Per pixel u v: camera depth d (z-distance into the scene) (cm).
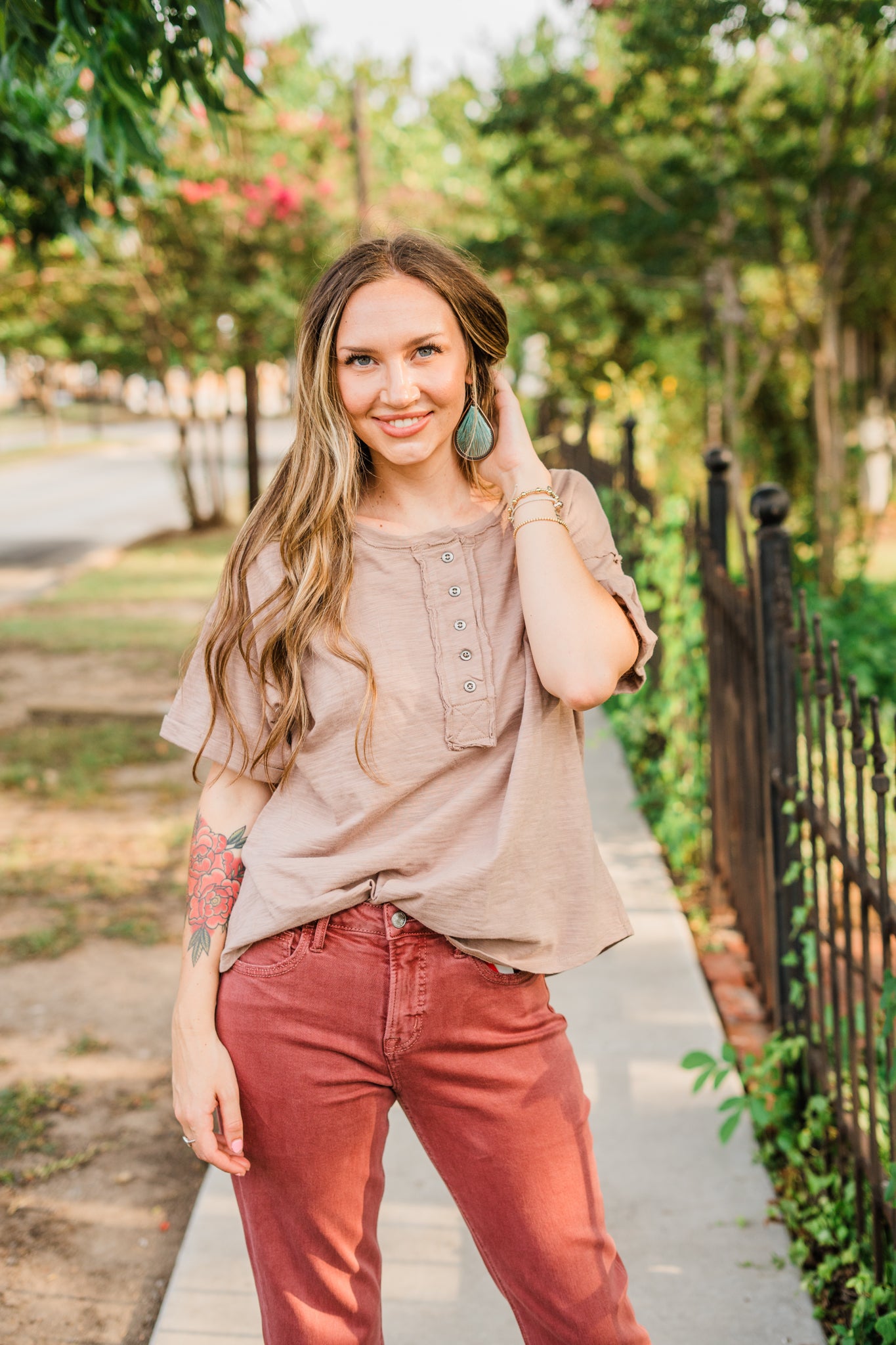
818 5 672
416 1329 235
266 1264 159
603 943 162
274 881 157
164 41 295
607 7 846
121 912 489
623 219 1012
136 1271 278
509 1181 154
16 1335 255
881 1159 254
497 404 165
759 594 310
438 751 153
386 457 158
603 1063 326
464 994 153
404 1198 276
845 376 1321
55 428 5166
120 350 1797
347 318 154
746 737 364
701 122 886
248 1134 158
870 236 980
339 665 154
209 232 1580
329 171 1566
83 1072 367
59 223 603
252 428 1770
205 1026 159
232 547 163
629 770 573
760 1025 350
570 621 150
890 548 1250
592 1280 154
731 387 1006
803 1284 241
